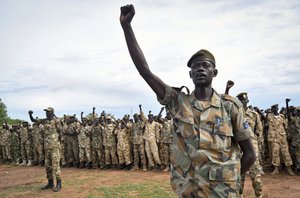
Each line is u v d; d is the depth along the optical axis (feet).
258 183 22.57
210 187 8.29
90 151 49.90
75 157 52.65
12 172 49.37
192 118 8.64
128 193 29.94
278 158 36.27
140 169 45.80
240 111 8.98
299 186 30.37
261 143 34.65
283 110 41.29
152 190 30.73
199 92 8.96
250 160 9.18
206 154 8.37
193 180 8.42
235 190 8.48
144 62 8.76
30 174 45.78
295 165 37.19
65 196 29.94
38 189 33.45
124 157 46.44
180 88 9.16
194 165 8.45
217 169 8.34
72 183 36.11
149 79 8.87
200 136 8.46
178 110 8.89
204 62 8.75
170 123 43.01
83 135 50.42
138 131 45.03
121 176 40.11
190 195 8.43
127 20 8.68
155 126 44.50
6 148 63.16
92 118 51.70
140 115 45.03
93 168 49.70
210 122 8.59
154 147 43.73
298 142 36.45
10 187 35.99
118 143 46.75
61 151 53.21
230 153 8.65
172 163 8.93
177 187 8.72
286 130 37.76
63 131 53.47
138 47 8.78
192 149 8.50
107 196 29.19
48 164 32.91
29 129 57.88
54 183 34.32
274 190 29.12
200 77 8.72
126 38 8.75
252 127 30.89
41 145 54.70
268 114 37.35
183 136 8.68
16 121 114.52
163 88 9.02
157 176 38.88
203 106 8.73
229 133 8.61
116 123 48.01
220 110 8.73
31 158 57.77
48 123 32.50
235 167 8.57
